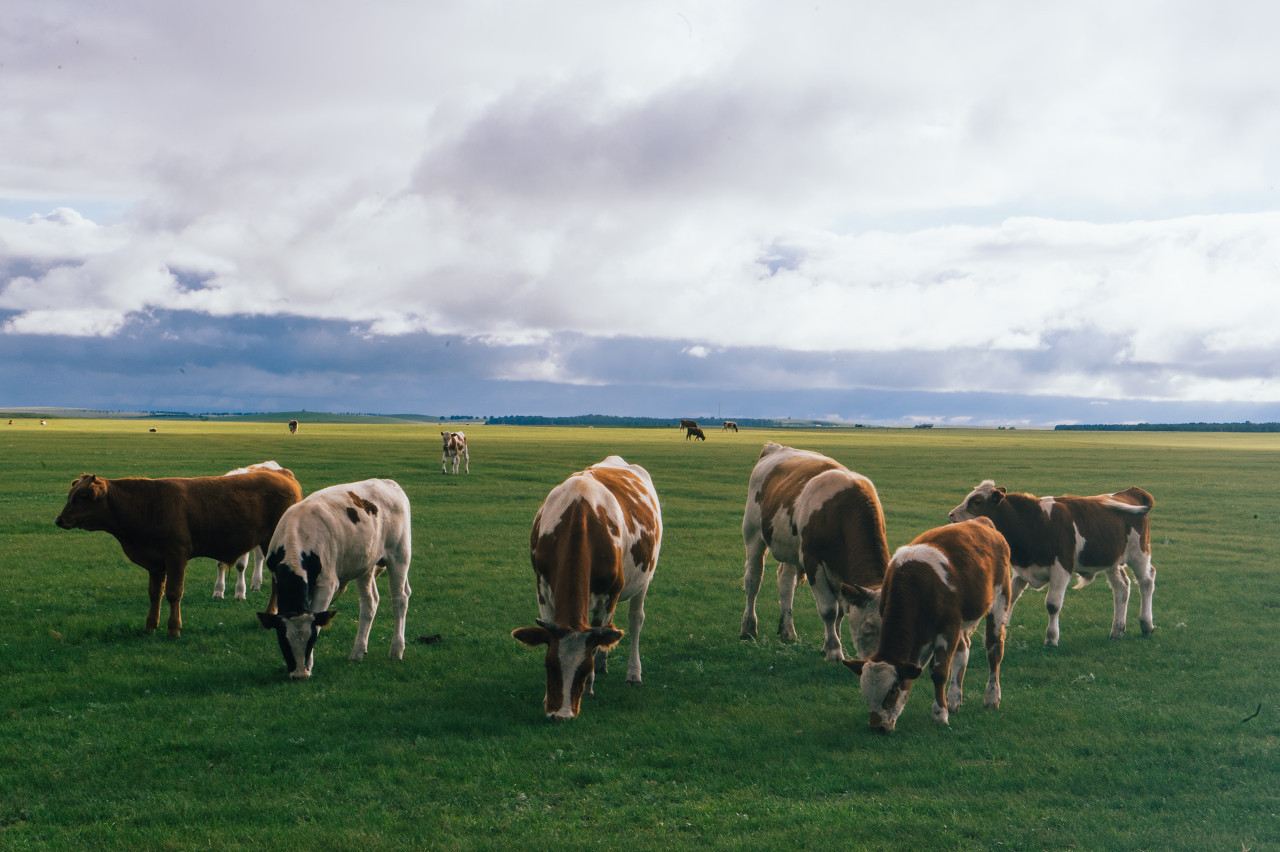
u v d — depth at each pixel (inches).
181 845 244.7
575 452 2507.4
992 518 478.0
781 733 341.1
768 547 505.4
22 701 371.2
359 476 1509.6
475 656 460.4
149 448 2241.6
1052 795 284.8
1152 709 373.4
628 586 405.7
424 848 244.1
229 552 508.7
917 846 248.7
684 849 244.7
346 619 541.6
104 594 585.0
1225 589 653.9
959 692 371.6
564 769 302.5
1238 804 277.0
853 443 3595.0
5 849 240.8
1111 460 2255.2
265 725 343.9
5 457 1815.9
